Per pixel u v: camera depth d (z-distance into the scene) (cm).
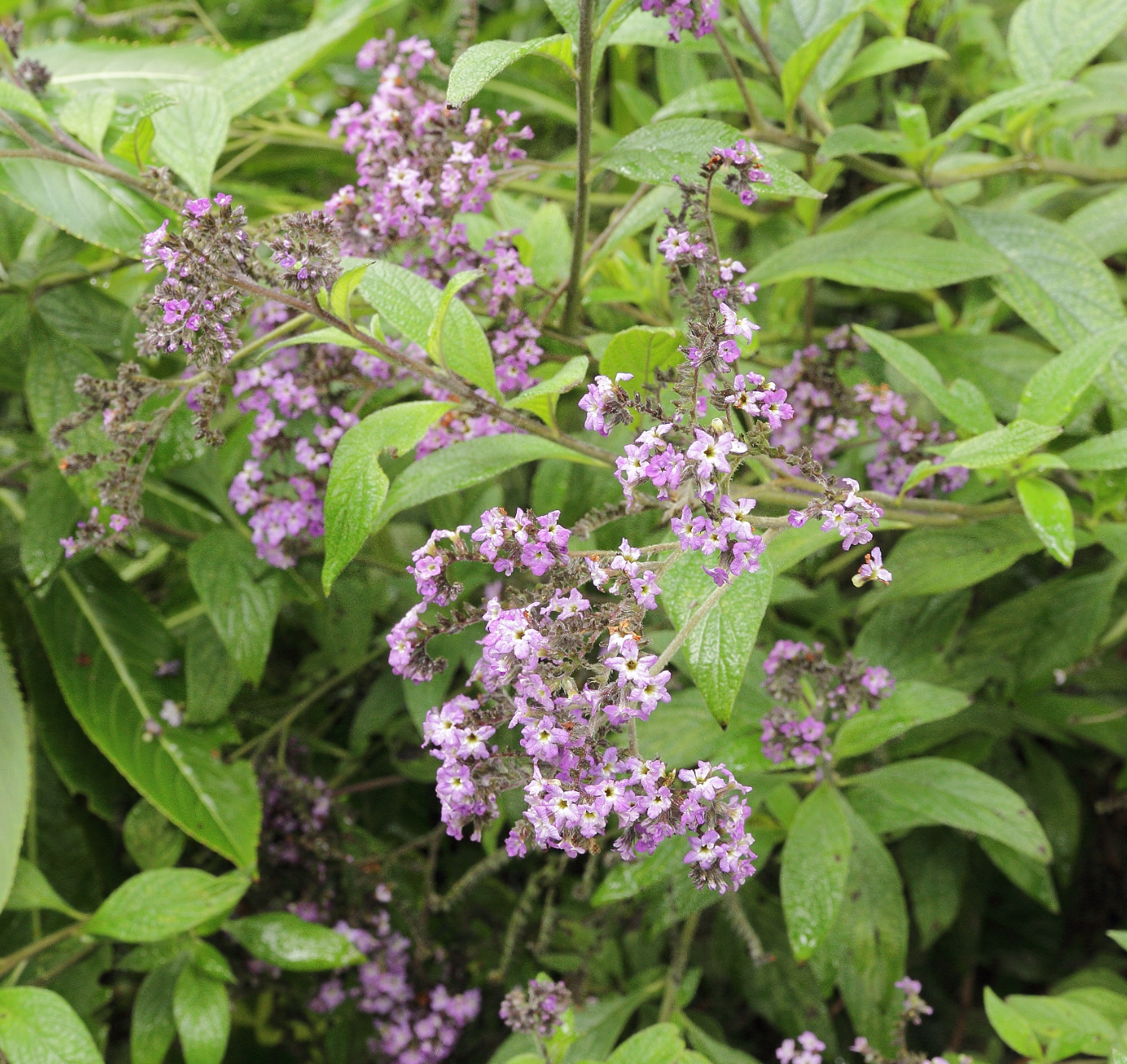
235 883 34
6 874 33
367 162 33
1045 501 30
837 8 37
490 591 37
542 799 23
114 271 38
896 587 34
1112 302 34
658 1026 29
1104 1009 32
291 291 27
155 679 38
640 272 36
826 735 32
